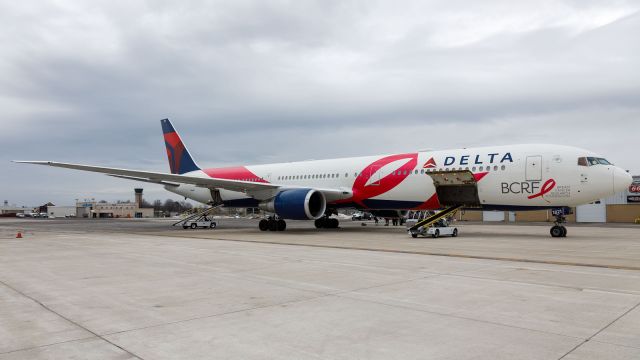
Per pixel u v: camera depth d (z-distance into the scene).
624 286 7.70
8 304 6.60
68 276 9.15
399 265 10.52
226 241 18.47
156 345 4.66
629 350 4.34
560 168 18.55
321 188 24.64
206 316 5.82
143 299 6.88
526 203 19.61
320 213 24.08
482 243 16.73
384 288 7.62
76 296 7.14
